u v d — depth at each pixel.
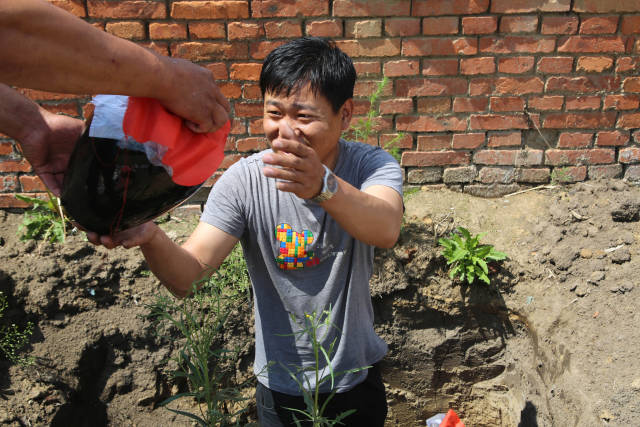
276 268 1.92
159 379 3.33
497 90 3.61
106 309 3.31
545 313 3.18
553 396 2.82
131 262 3.39
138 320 3.28
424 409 3.72
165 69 1.00
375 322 3.52
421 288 3.45
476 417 3.66
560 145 3.73
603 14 3.42
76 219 1.32
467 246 3.34
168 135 1.17
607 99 3.61
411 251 3.44
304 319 1.96
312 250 1.87
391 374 3.65
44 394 3.01
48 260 3.31
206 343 2.11
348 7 3.41
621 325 2.84
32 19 0.83
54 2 3.35
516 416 3.31
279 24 3.43
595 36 3.47
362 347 2.02
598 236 3.40
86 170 1.22
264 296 2.02
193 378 2.16
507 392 3.51
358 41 3.49
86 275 3.31
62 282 3.27
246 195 1.85
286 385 2.02
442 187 3.85
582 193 3.71
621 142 3.70
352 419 2.12
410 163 3.80
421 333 3.55
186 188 1.30
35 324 3.22
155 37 3.44
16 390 2.98
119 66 0.93
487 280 3.27
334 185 1.45
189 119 1.15
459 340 3.52
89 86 0.94
